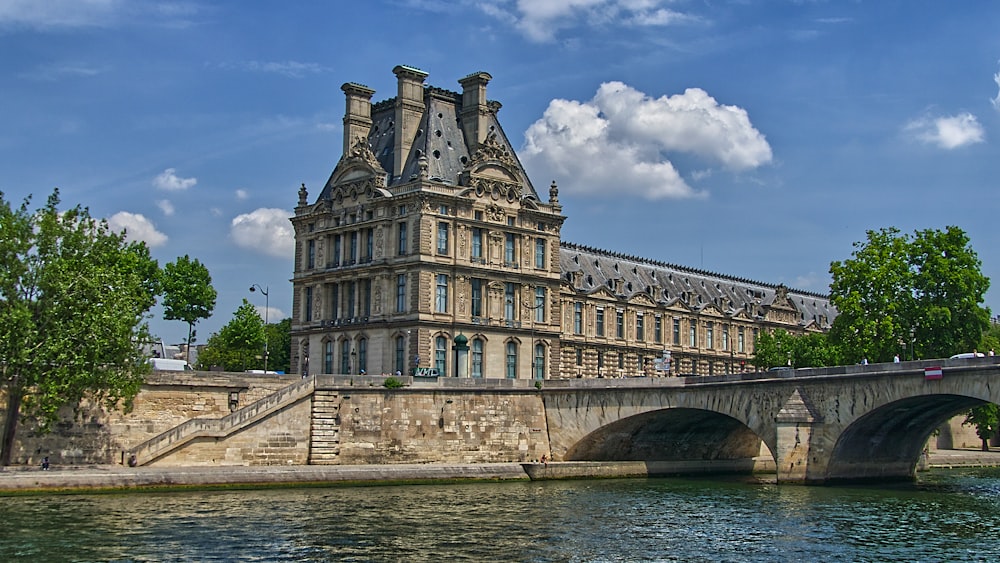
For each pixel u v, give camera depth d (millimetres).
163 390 101312
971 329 121062
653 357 179125
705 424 118938
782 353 174125
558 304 140125
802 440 99875
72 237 95562
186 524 71438
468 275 130750
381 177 133000
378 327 130125
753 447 130750
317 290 139625
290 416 102688
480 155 134000
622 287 176125
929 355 121312
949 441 177250
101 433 97938
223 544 65250
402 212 130125
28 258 92812
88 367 91875
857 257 126250
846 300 123125
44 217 94875
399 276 129750
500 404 114188
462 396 112000
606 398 113312
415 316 126062
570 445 115125
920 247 122438
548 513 80500
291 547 64875
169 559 61031
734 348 195750
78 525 69750
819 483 99875
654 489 98938
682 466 119625
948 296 121062
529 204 138125
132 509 76938
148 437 100062
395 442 107750
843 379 97812
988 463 148625
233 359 163875
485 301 132500
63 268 92562
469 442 111688
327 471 95688
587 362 167000
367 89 142375
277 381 107312
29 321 89062
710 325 191625
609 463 112375
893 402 94375
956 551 66750
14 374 91250
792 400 100688
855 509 84312
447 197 129375
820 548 67375
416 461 108562
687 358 185875
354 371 132750
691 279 195375
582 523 75875
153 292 146500
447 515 78375
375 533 70000
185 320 153875
